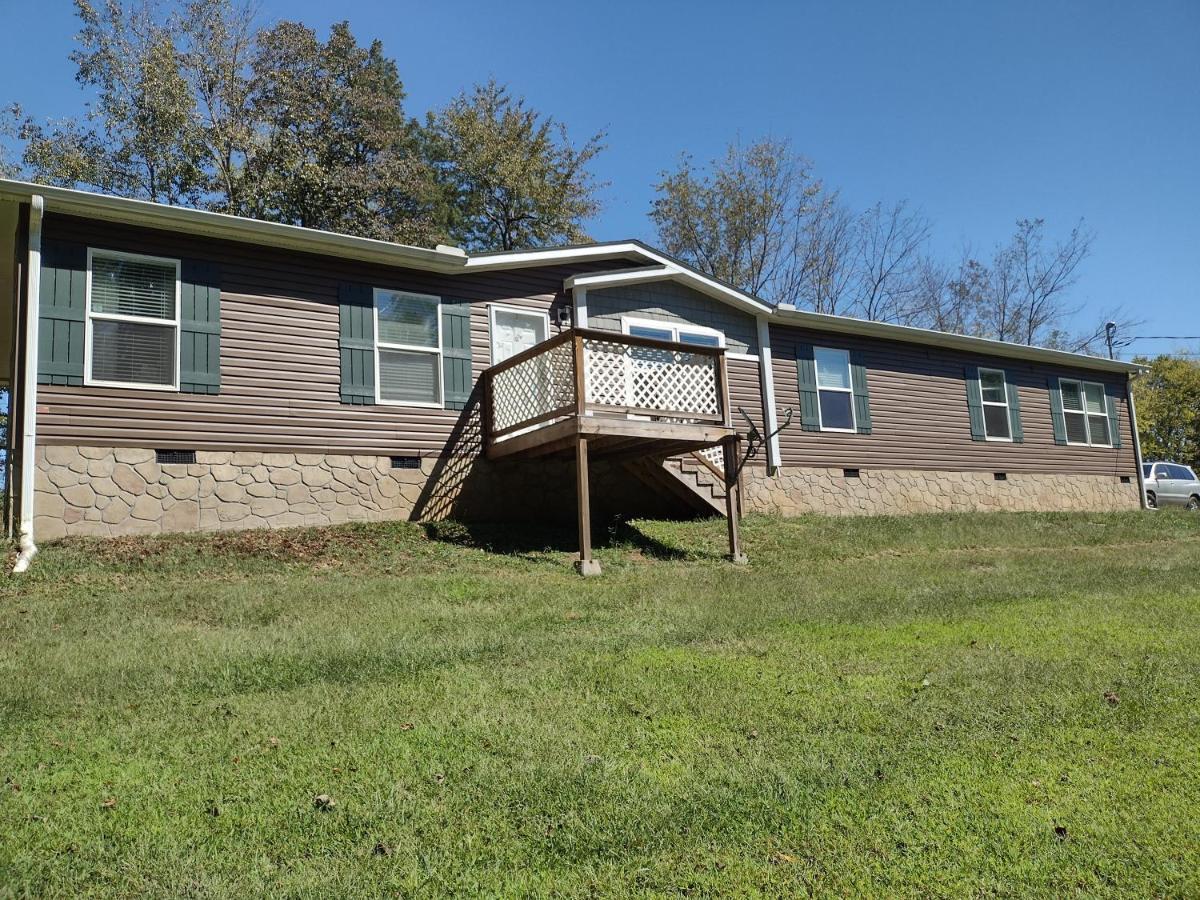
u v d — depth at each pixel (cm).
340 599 750
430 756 397
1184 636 641
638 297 1430
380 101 2698
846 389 1675
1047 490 1961
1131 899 287
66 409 945
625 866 304
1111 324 3550
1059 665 554
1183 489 2297
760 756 400
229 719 444
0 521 1099
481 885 291
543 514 1264
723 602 776
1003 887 293
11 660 544
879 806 351
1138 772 384
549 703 473
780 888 292
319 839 320
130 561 857
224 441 1036
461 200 3156
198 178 2444
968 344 1845
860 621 702
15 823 329
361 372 1141
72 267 969
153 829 326
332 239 1098
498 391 1202
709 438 1112
